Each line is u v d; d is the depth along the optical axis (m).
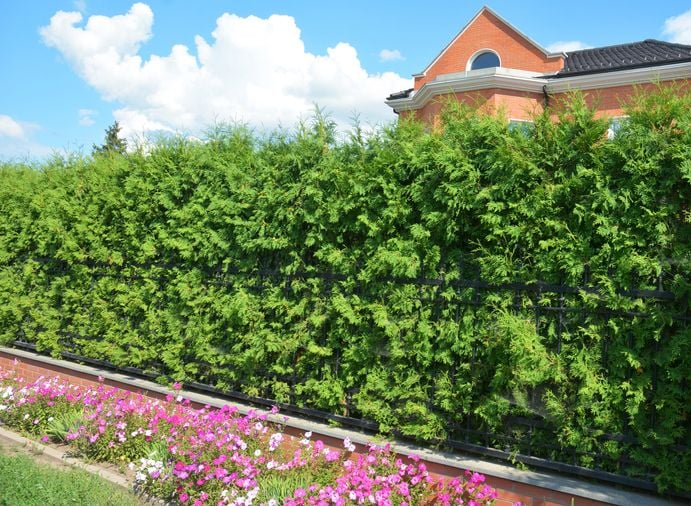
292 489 4.38
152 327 6.91
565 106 4.35
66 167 8.74
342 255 5.24
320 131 5.64
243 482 4.38
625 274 3.89
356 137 5.33
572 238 4.06
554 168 4.27
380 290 4.98
